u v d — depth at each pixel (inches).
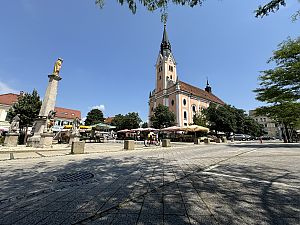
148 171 221.6
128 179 182.2
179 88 2037.4
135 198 126.4
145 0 183.8
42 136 543.2
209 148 589.9
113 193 137.9
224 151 472.1
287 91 609.0
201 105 2229.3
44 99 608.7
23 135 753.6
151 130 1179.9
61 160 318.7
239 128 1939.0
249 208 106.3
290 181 162.2
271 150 470.0
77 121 704.4
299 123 886.4
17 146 577.0
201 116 1841.8
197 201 119.0
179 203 115.9
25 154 386.0
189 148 600.7
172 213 101.0
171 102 2080.5
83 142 440.1
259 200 118.3
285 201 115.6
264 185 151.5
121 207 110.6
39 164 275.3
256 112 732.7
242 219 92.7
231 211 102.6
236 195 129.0
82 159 333.7
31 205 115.0
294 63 577.6
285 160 284.0
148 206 111.7
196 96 2180.1
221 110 1676.9
